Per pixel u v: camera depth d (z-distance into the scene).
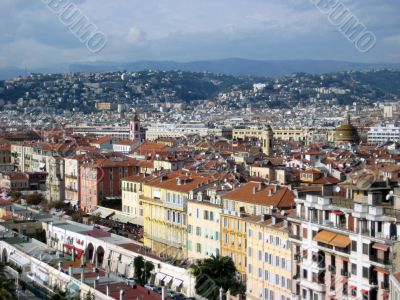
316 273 172.00
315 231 173.50
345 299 162.38
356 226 160.12
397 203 160.25
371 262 154.12
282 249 188.88
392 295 141.88
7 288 192.12
